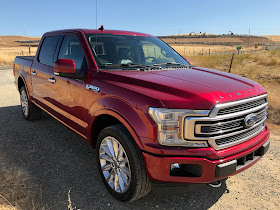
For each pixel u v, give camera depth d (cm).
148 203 285
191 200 294
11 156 384
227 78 302
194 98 230
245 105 253
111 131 270
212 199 296
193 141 231
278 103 677
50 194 293
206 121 227
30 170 344
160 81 263
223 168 234
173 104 229
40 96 461
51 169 349
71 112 360
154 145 235
